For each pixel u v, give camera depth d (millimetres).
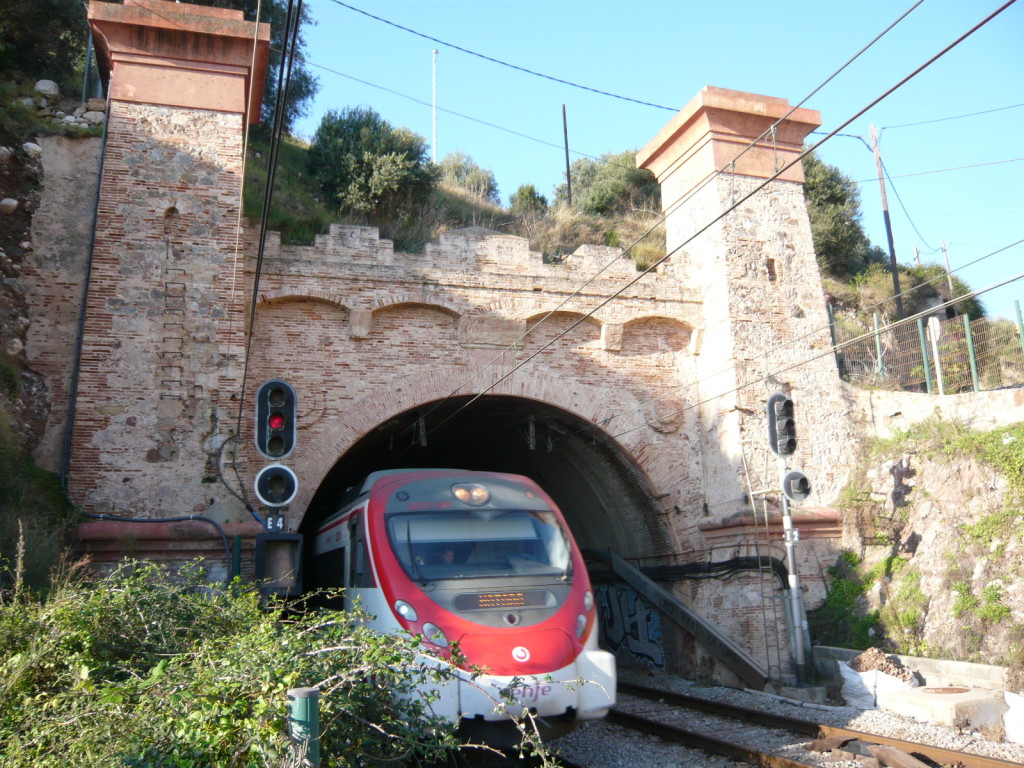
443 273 15844
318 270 15047
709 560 16453
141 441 12844
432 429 18625
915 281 33156
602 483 18688
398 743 6418
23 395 13086
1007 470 14352
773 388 16562
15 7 22625
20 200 14141
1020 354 17109
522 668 8516
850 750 9547
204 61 14445
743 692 14633
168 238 13633
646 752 10414
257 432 10000
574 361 16672
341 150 27953
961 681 12180
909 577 14867
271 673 5594
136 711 5492
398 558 9508
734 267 16875
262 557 9797
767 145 17781
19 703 6191
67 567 10477
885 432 17250
